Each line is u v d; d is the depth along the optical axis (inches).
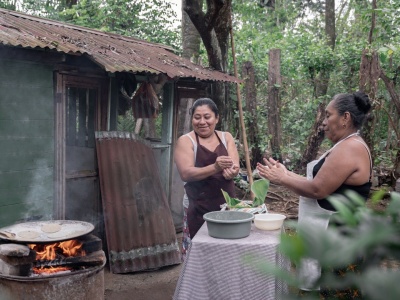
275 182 111.5
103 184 193.9
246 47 457.1
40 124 177.9
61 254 127.7
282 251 19.2
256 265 20.5
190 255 102.5
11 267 119.1
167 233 200.1
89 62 196.1
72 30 226.4
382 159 398.6
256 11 605.6
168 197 240.4
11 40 152.3
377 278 17.3
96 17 443.8
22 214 173.9
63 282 120.2
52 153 182.7
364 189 102.8
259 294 98.8
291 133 449.4
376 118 424.5
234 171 123.9
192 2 268.4
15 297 118.3
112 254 186.1
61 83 183.9
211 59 284.7
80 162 202.1
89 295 125.3
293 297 21.4
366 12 375.2
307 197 107.0
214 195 129.5
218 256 100.7
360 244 18.2
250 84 385.7
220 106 298.2
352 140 103.4
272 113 390.6
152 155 214.7
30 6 449.7
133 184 199.6
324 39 577.6
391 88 359.6
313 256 18.8
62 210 186.4
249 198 306.7
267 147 390.9
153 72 186.1
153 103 209.6
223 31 283.7
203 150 130.5
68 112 208.2
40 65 176.6
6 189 168.2
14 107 169.2
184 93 244.4
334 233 19.4
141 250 191.0
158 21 458.0
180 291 102.2
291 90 456.4
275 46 492.7
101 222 205.5
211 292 101.4
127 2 447.2
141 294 170.4
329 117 107.5
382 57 413.4
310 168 113.7
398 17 358.6
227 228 102.5
